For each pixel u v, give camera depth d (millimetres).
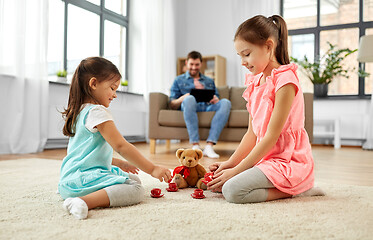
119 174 1137
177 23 5211
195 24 5215
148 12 4359
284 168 1050
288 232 706
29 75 2775
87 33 3953
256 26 1062
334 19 4484
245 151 1217
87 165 993
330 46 4145
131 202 953
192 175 1289
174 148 3521
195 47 5207
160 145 4016
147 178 1462
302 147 1133
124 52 4609
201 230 714
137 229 719
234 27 4879
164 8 4730
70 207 842
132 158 984
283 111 1055
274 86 1106
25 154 2619
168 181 1001
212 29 5098
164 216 825
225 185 1012
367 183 1440
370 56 3475
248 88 1277
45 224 759
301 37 4648
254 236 679
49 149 3121
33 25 2797
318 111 4297
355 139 4117
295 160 1108
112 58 4406
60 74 3301
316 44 4520
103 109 1003
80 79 1044
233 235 684
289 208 917
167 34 4773
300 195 1108
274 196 1033
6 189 1194
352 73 4398
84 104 1045
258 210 891
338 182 1459
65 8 3564
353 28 4383
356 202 1004
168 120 2912
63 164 1050
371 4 4254
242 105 3348
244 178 991
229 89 3498
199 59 3271
